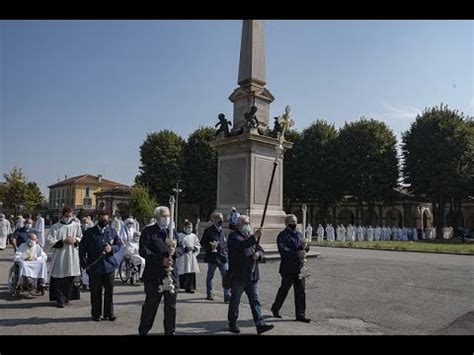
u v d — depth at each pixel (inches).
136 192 2066.9
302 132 2068.2
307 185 1998.0
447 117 1868.8
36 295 398.6
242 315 320.2
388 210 2258.9
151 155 2151.8
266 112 762.8
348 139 1948.8
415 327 291.4
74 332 267.1
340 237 1638.8
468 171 1779.0
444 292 427.5
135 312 325.7
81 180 4200.3
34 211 2645.2
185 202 2174.0
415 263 718.5
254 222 673.6
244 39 772.0
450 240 1777.8
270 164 721.6
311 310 339.3
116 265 307.1
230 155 729.6
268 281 482.3
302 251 307.3
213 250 382.0
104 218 308.2
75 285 376.8
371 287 452.1
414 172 1897.1
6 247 1007.6
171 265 250.2
